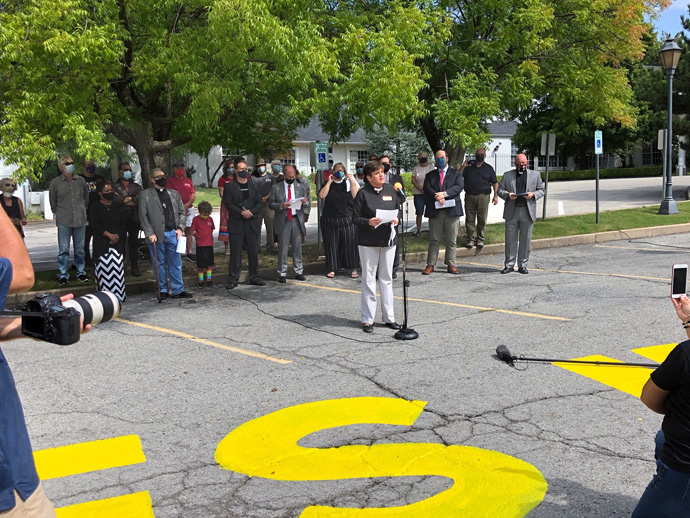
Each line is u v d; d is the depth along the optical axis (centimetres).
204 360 705
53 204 1149
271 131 1605
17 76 936
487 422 509
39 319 223
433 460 447
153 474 441
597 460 440
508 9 1327
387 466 441
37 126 977
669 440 284
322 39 1031
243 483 425
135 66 1044
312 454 463
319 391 594
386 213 780
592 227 1636
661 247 1421
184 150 2812
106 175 3033
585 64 1519
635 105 4422
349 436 491
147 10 1062
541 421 508
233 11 909
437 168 1205
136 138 1327
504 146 5119
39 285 1144
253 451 471
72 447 487
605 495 395
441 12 1252
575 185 3703
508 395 565
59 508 397
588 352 680
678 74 2614
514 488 405
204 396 591
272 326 852
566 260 1320
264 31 923
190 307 999
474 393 573
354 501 397
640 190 2980
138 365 695
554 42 1451
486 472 427
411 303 966
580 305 895
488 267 1275
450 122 1281
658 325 773
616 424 499
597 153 1692
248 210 1142
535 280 1110
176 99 1324
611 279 1077
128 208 1199
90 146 962
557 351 688
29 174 953
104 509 395
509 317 846
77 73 978
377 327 828
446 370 639
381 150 4041
